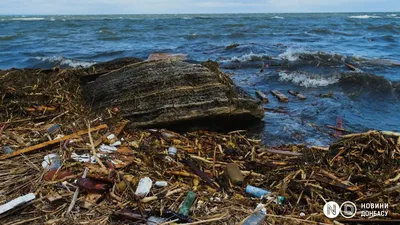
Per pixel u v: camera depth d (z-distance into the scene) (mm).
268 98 9383
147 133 5676
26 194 3438
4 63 15625
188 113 5883
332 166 4691
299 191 3996
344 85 10711
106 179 3691
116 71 6895
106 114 6047
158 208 3381
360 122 7438
